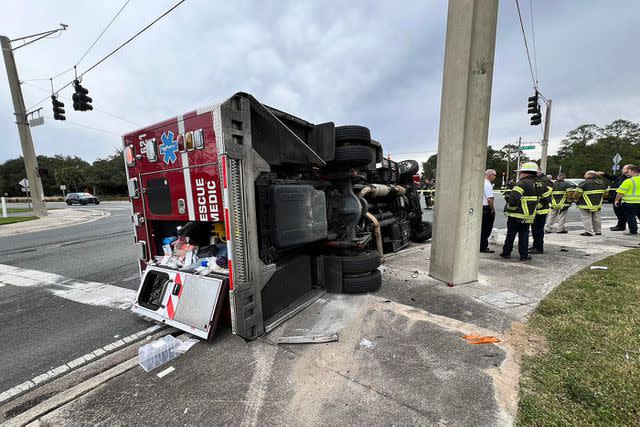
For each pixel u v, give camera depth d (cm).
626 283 364
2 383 237
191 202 284
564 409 172
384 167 600
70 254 720
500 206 1775
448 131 395
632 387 186
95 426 178
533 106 1520
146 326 323
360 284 366
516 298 339
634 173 773
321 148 378
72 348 284
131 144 339
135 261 627
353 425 169
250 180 263
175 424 176
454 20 379
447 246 402
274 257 315
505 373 206
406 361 226
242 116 256
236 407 187
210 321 260
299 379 210
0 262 657
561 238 707
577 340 242
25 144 1717
